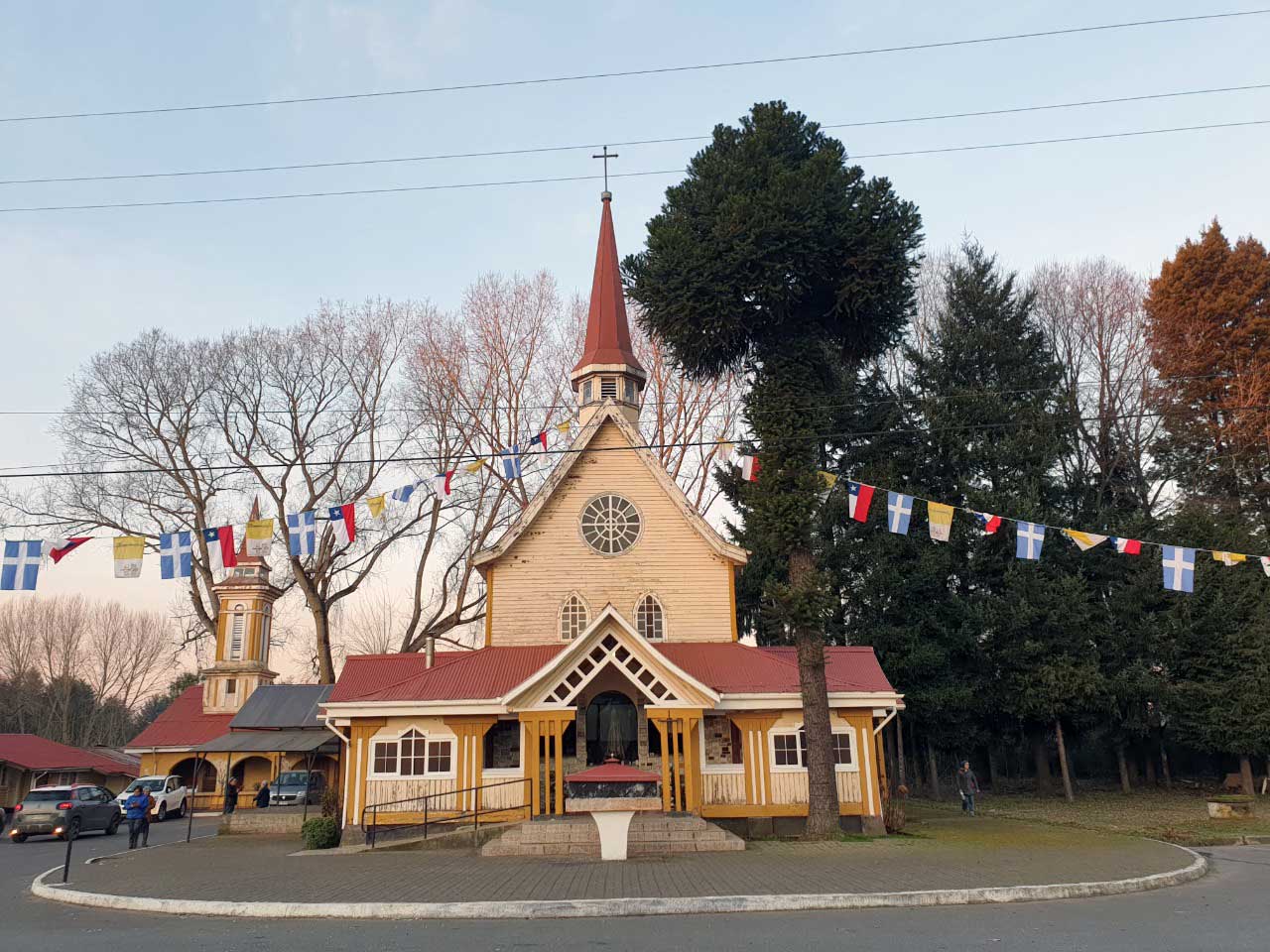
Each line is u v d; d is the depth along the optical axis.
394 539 45.47
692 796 23.39
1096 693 36.69
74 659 77.81
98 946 11.20
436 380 45.50
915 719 39.03
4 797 49.28
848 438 43.66
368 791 25.30
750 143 26.72
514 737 27.58
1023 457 40.41
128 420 45.41
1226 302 45.84
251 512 46.12
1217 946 10.16
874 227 25.91
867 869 16.86
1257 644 36.62
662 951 10.30
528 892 14.58
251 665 51.59
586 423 31.17
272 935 11.80
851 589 40.16
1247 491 45.09
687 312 25.61
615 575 29.70
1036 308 52.06
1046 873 16.11
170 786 45.03
